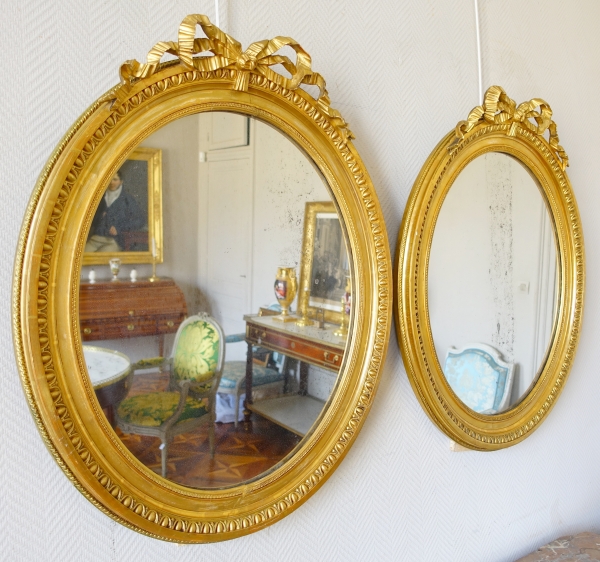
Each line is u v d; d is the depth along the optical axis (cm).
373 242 96
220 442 85
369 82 102
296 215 90
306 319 92
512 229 122
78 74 75
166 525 79
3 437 73
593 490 154
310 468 93
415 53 108
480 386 118
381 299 97
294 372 92
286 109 87
